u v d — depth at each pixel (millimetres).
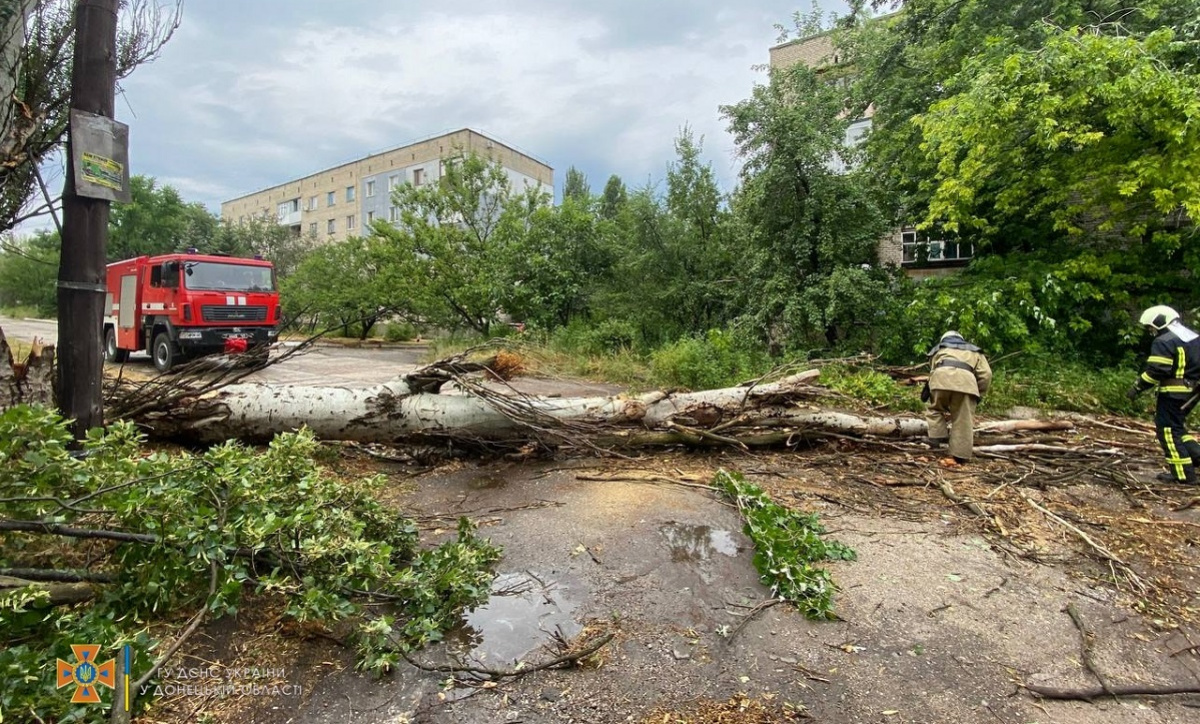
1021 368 9195
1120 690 2262
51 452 2502
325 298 21656
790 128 10234
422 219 19938
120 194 3770
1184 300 9531
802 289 10703
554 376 10906
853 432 5883
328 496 3000
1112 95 7309
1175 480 4895
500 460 5457
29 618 2164
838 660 2436
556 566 3264
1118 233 10531
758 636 2605
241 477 2650
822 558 3367
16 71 3301
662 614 2777
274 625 2607
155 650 2303
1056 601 2959
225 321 11773
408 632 2473
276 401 4992
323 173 49312
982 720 2096
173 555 2396
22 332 19281
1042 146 8500
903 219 11492
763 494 4082
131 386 5281
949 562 3379
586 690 2227
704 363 10078
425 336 21766
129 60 4230
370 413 5074
